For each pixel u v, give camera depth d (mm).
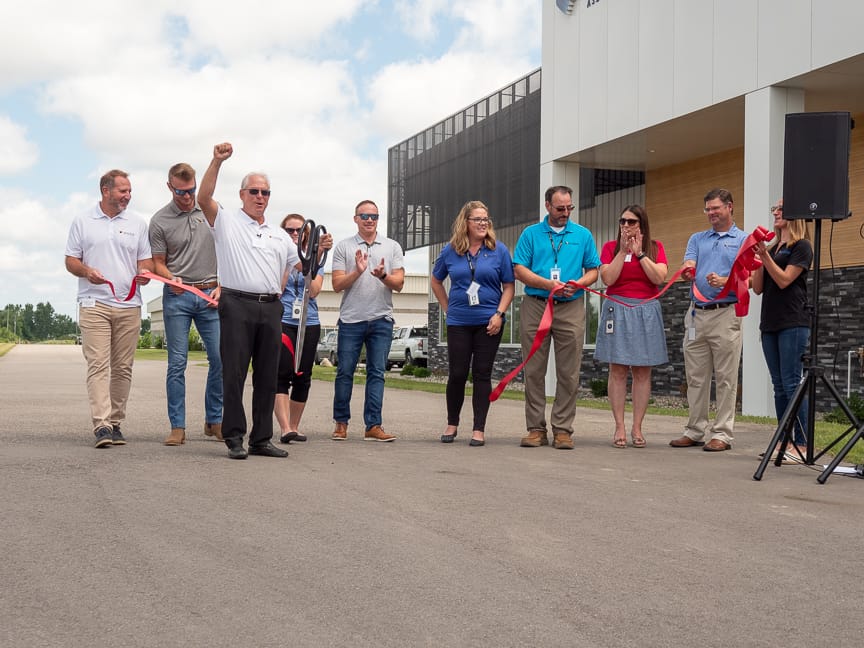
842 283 13445
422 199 27531
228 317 6469
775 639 2873
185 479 5480
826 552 4004
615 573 3611
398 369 36625
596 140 16953
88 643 2746
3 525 4215
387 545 3975
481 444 7656
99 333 6973
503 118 22438
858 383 13125
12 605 3090
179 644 2750
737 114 14648
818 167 6340
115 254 7039
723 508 4949
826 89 13227
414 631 2896
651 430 9508
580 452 7312
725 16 13789
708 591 3385
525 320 7863
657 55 15266
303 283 7574
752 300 12945
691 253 7801
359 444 7586
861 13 11633
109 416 7039
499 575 3547
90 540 3959
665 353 7824
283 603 3158
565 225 7875
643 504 5016
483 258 7723
